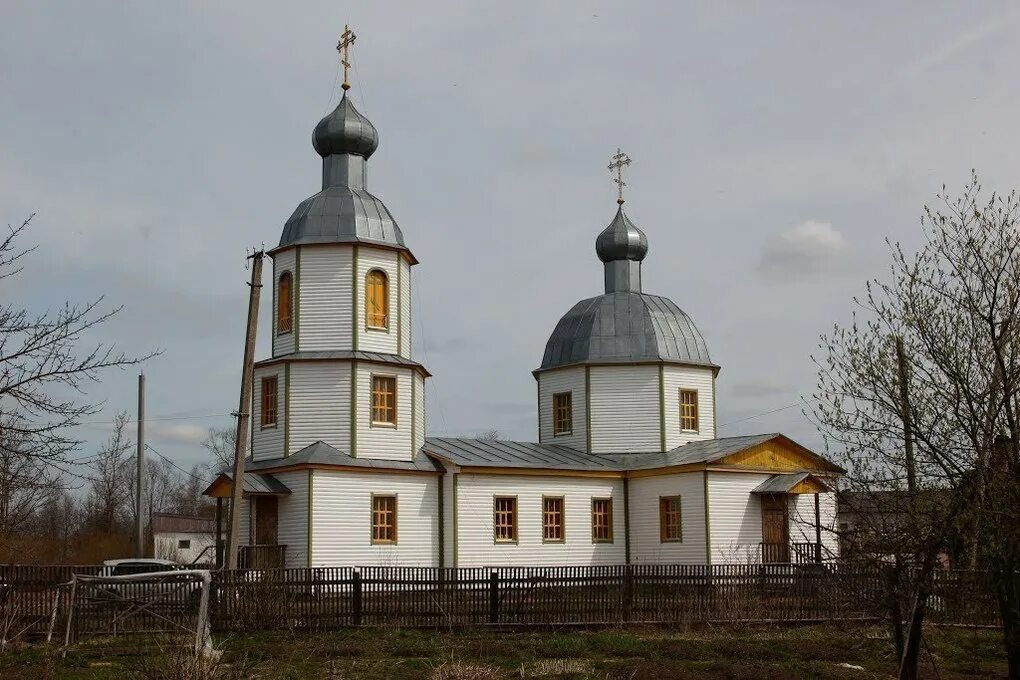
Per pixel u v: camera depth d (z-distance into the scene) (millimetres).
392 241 39094
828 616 25281
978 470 14922
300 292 37906
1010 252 15453
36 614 23656
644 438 45062
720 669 19969
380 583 25125
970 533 14867
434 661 20562
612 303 47562
